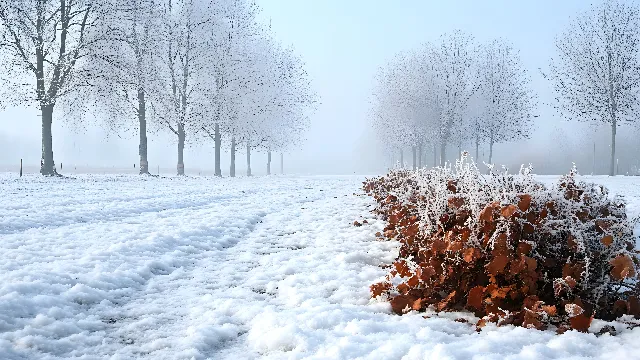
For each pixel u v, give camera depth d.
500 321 3.13
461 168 4.59
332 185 21.11
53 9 23.62
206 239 6.73
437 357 2.45
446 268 3.71
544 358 2.45
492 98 44.31
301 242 6.69
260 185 20.52
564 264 3.44
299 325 3.13
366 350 2.66
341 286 4.23
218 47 32.91
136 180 22.94
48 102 22.78
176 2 31.44
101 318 3.50
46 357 2.76
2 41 21.84
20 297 3.58
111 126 29.56
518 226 3.52
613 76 33.91
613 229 3.42
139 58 27.78
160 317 3.54
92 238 6.28
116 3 25.72
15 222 7.21
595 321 3.09
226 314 3.59
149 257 5.36
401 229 5.34
